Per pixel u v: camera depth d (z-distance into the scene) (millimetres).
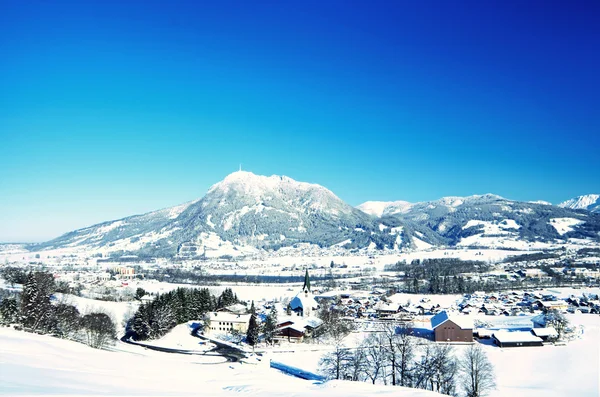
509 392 118625
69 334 159250
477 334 194750
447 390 105875
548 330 185375
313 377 127438
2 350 76000
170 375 85000
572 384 127250
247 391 66375
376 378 112625
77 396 44469
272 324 195625
